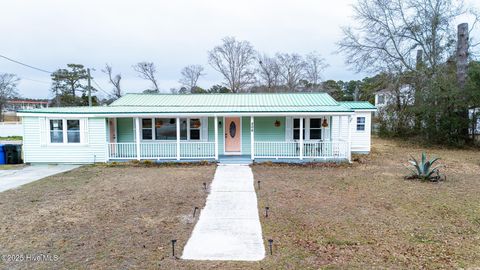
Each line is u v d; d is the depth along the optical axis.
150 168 13.43
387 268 4.54
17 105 67.50
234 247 5.31
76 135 14.45
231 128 15.83
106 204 7.89
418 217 6.86
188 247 5.30
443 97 19.80
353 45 25.03
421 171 10.84
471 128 20.33
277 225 6.39
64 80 47.34
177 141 14.46
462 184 10.02
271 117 15.73
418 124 22.98
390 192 9.04
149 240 5.61
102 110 14.70
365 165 14.00
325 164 13.97
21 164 14.63
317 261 4.77
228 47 47.00
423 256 4.95
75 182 10.57
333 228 6.19
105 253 5.06
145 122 15.77
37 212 7.24
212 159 14.62
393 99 25.58
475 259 4.84
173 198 8.49
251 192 9.16
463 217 6.84
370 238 5.69
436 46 22.12
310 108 14.74
